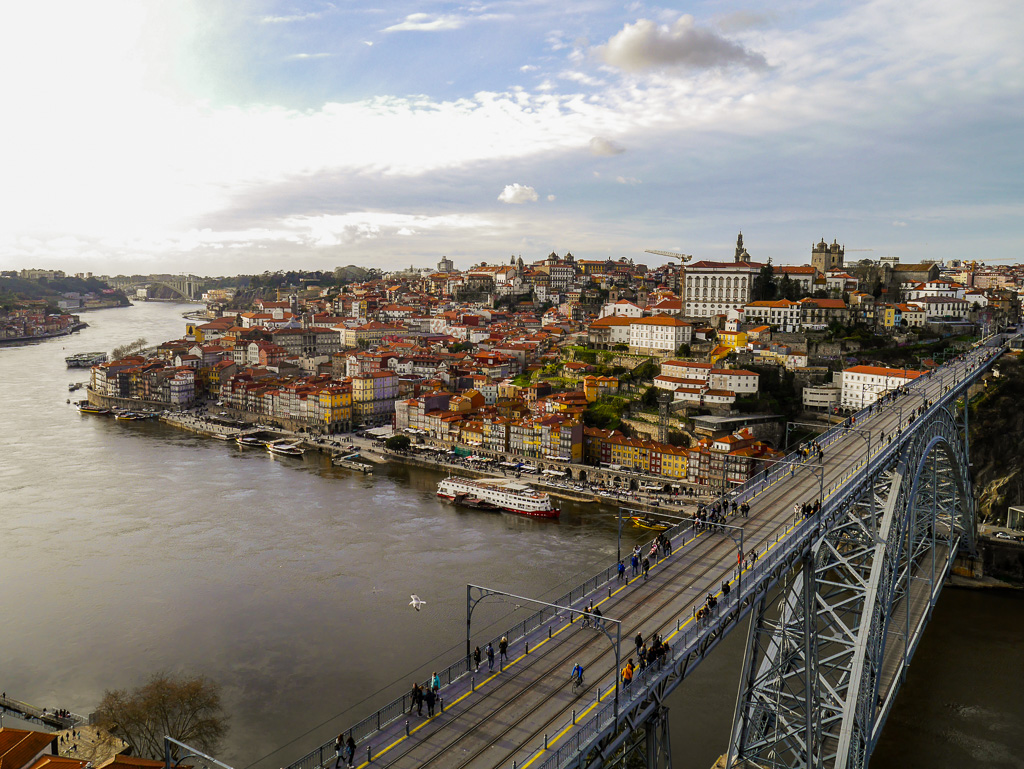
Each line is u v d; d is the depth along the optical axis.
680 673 66.38
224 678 120.62
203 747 101.56
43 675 121.94
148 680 119.88
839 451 131.75
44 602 148.00
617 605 78.75
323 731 106.00
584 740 56.12
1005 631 141.50
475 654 69.81
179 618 141.38
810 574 86.38
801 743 81.12
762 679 83.44
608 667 68.00
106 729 99.44
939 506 154.12
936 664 128.75
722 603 74.19
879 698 100.38
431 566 167.00
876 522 103.69
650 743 64.75
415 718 62.09
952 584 163.75
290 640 132.75
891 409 164.50
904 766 101.75
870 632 79.62
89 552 174.75
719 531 97.06
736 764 83.06
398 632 135.25
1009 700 117.62
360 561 170.25
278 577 160.62
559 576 160.50
